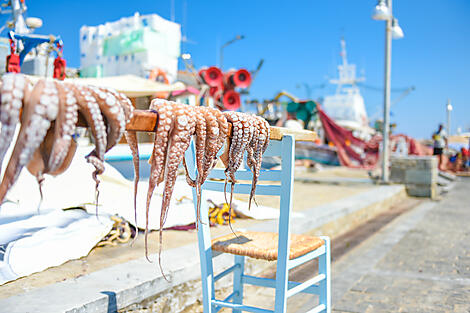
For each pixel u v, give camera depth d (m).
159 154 1.50
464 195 12.95
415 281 4.14
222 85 15.22
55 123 1.19
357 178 14.53
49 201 4.09
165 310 3.02
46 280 2.88
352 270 4.55
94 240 3.67
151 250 3.76
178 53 15.57
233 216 5.55
